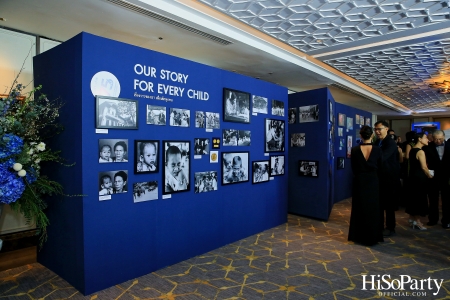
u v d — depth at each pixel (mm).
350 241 4766
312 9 4551
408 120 20859
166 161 3668
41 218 3023
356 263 3854
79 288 3053
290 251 4301
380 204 4688
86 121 2947
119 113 3166
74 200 3064
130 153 3303
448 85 9172
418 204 5285
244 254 4180
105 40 3078
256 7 4555
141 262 3455
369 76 8734
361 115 9828
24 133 2867
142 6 4242
